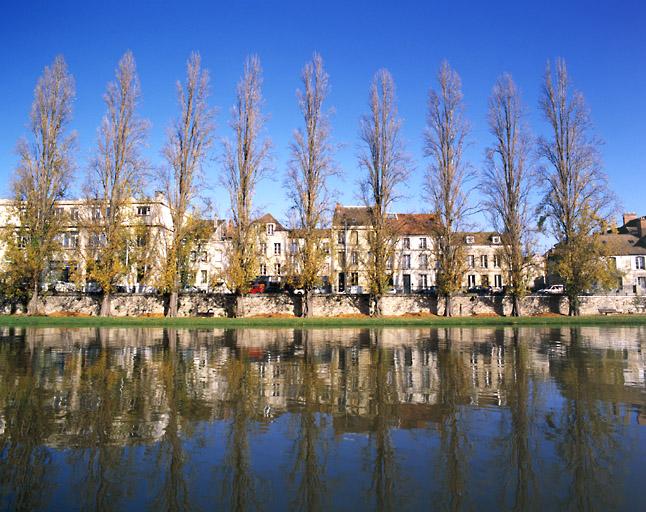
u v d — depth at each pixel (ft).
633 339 68.95
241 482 17.31
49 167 120.98
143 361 45.91
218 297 124.88
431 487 16.76
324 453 20.21
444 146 128.57
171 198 119.34
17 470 18.37
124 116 119.75
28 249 116.98
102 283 116.88
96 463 19.11
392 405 28.17
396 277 201.16
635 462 18.92
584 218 128.98
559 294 134.10
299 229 122.52
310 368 41.70
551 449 20.40
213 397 30.32
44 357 48.75
